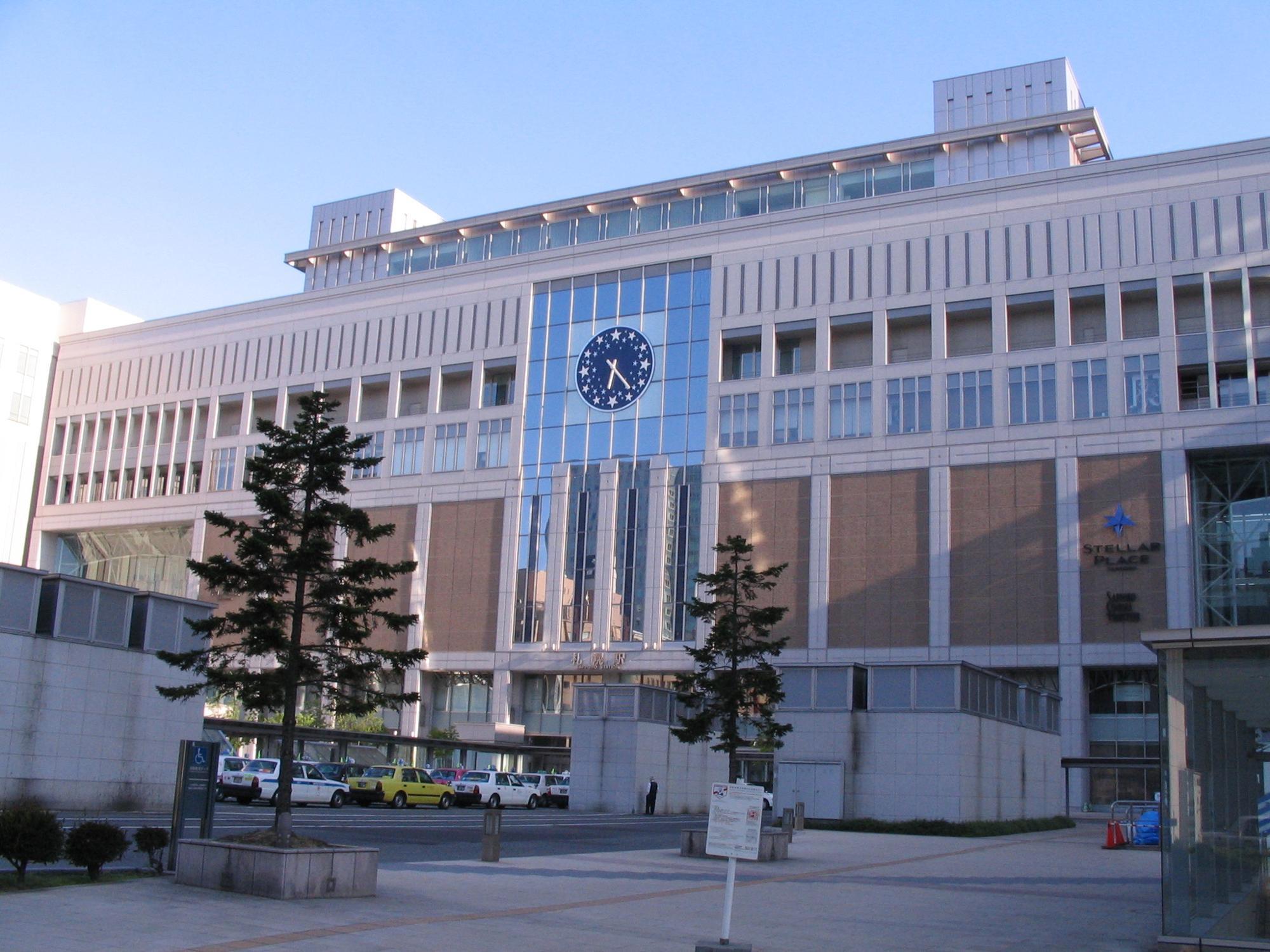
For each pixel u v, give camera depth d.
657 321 83.81
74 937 13.41
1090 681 68.69
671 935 15.94
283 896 16.98
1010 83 87.69
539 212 92.81
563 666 80.50
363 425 92.50
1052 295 72.19
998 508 71.00
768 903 20.00
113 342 103.94
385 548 88.69
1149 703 67.19
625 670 78.88
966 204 75.69
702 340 82.00
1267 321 67.62
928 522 72.50
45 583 33.28
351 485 91.38
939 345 74.62
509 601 83.44
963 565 71.12
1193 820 15.21
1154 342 69.06
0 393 100.81
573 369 85.94
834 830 40.47
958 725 40.59
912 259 76.44
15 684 31.70
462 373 90.50
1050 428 70.56
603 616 80.38
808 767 42.56
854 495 74.81
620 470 82.31
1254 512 66.88
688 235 84.19
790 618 74.75
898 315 76.19
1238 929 15.68
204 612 37.66
